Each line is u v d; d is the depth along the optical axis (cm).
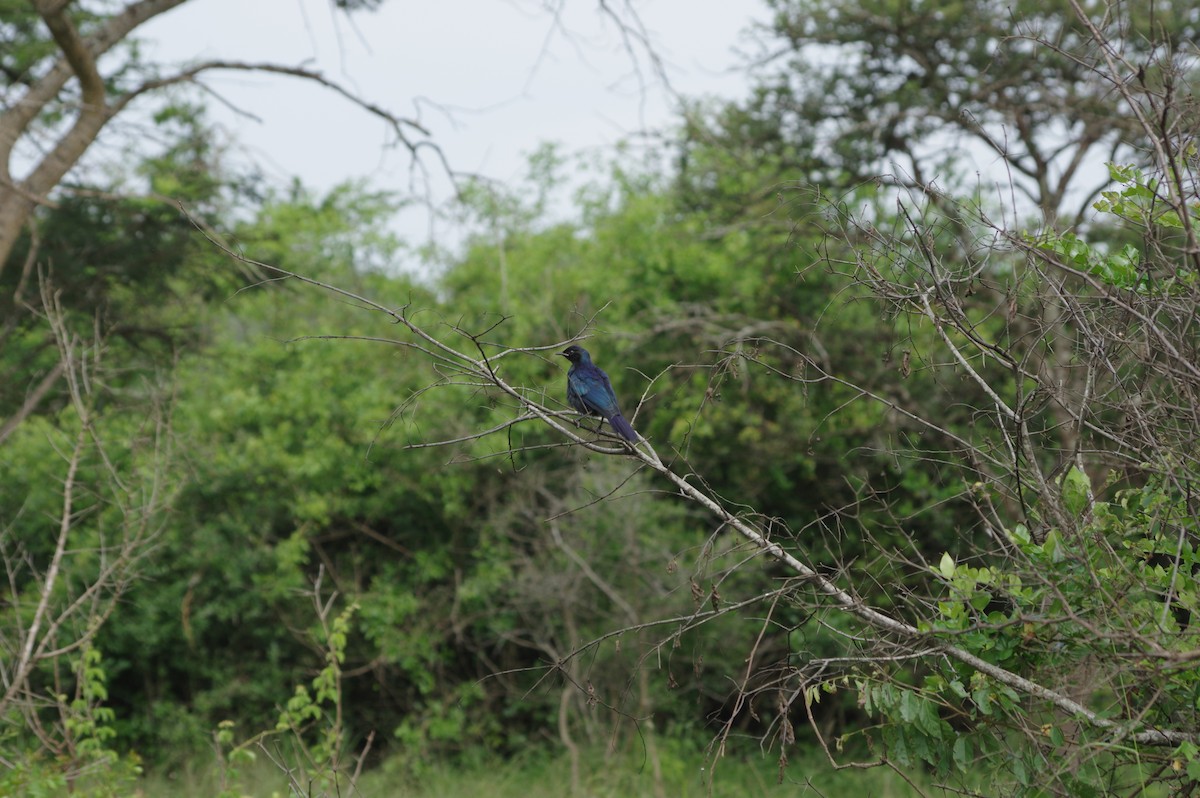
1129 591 546
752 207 2033
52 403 1806
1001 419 634
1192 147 594
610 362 2123
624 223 2231
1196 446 576
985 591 582
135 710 2030
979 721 577
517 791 1717
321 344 2167
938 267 622
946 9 1992
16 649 1068
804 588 615
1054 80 1900
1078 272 560
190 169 1731
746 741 1811
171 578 1980
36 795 914
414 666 2022
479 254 2292
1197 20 1480
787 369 1922
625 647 1700
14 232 1405
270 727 2005
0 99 1422
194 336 1958
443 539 2178
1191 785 557
